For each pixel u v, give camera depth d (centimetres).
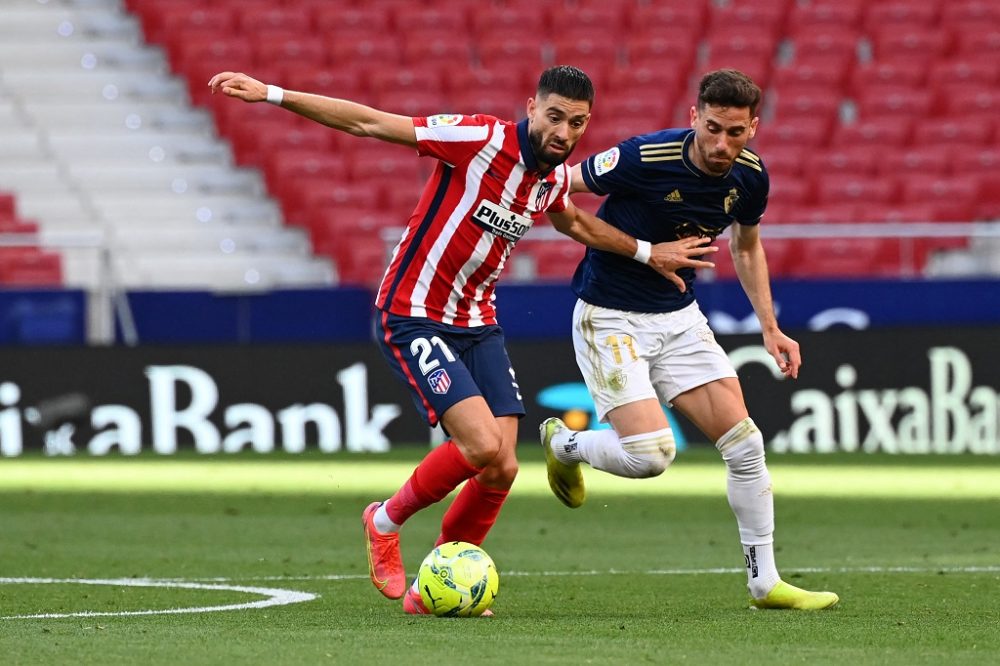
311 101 2208
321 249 7150
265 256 7175
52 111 7912
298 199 7369
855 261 5759
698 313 2438
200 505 4156
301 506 4128
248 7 8419
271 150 7594
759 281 2475
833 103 7762
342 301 5619
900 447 5409
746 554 2327
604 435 2430
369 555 2306
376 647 1853
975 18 8431
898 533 3531
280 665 1714
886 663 1752
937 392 5384
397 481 4684
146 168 7644
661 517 3900
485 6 8450
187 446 5544
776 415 5431
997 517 3841
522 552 3195
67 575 2784
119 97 8050
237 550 3219
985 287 5478
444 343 2278
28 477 4897
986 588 2553
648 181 2359
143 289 5631
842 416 5416
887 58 8262
